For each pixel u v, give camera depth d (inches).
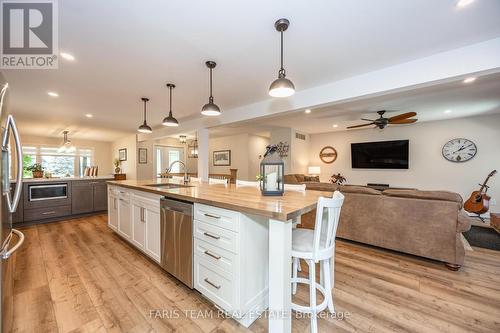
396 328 59.6
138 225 104.8
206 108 98.8
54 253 108.2
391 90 95.5
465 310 66.9
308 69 97.9
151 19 65.1
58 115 176.9
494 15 63.1
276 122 215.5
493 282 83.2
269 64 93.5
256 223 64.1
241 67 96.3
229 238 61.4
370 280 84.4
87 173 228.5
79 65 92.8
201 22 66.6
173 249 81.0
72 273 88.3
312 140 287.6
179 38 74.9
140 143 271.9
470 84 112.3
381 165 234.7
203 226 69.7
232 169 285.9
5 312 48.8
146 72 100.6
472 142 189.5
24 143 262.2
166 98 136.5
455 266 92.1
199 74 103.0
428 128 210.5
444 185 202.8
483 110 167.8
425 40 75.9
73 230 147.0
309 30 70.8
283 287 51.7
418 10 61.4
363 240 117.0
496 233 141.3
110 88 119.0
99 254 107.0
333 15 63.7
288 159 245.4
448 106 157.1
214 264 66.0
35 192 162.1
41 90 120.6
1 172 44.8
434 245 96.9
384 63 92.5
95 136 287.1
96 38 74.3
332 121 211.0
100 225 159.6
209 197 71.9
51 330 58.2
